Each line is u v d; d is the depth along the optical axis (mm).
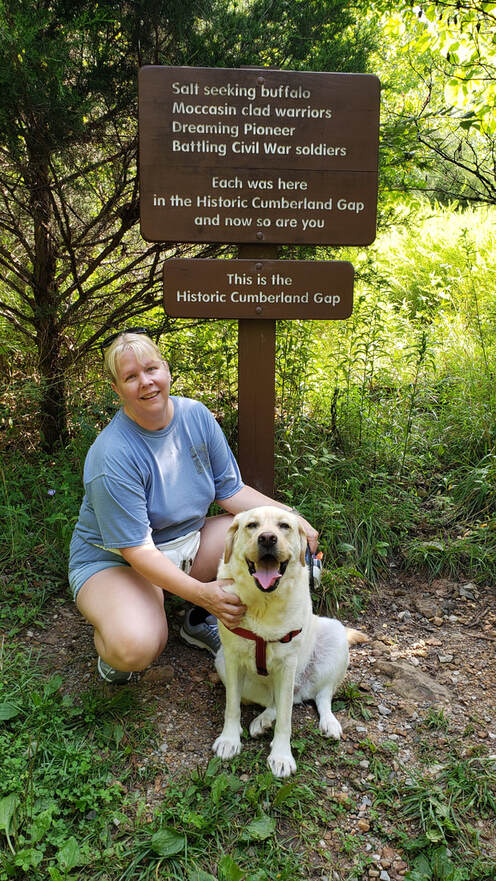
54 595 3262
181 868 2000
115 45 3416
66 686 2686
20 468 3900
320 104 3008
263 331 3270
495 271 7000
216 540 2928
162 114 2939
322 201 3102
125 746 2412
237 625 2334
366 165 3086
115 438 2516
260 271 3135
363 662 2969
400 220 4660
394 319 5738
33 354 4438
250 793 2188
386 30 4723
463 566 3678
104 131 3590
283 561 2213
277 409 4578
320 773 2357
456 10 4074
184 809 2139
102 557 2623
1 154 3584
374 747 2434
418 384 5047
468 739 2502
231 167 3025
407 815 2188
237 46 3525
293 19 3613
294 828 2139
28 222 4148
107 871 1965
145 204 3020
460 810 2191
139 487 2502
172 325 4316
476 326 5953
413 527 3912
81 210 4305
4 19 2826
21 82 2854
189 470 2707
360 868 2016
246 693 2623
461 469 4363
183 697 2709
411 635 3189
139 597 2506
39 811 2088
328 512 3545
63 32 3006
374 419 4543
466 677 2867
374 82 3008
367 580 3553
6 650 2822
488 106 4035
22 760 2260
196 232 3074
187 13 3301
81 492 3738
